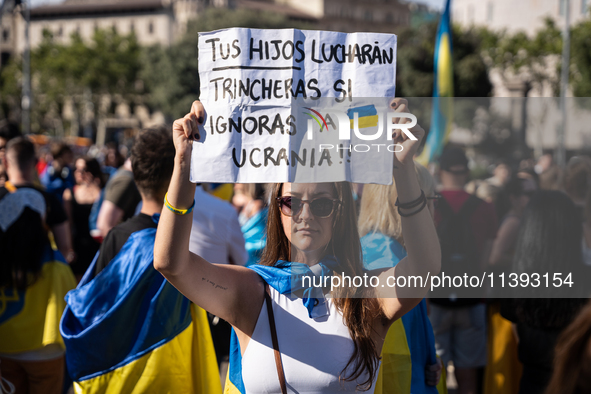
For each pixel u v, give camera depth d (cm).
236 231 292
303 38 154
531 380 255
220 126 155
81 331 237
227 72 154
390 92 155
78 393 233
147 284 229
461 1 5159
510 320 262
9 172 323
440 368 231
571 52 2350
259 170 155
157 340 228
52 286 304
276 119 155
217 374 238
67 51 5262
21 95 5294
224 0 6606
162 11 6712
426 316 229
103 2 7119
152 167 245
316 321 164
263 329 165
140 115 6681
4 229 296
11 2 1041
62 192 649
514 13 4609
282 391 161
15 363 300
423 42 3081
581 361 129
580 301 235
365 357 161
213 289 163
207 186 360
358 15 7675
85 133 6197
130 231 243
